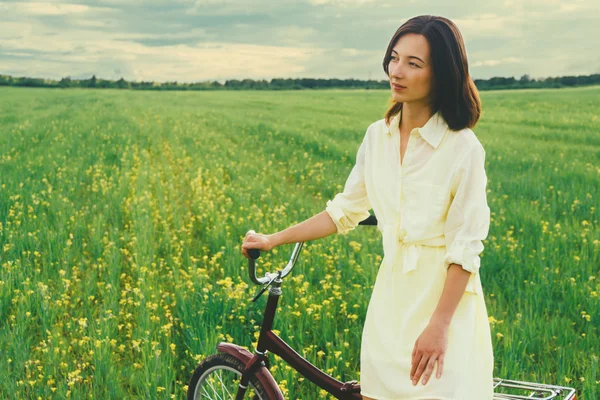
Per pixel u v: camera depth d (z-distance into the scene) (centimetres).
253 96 6419
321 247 768
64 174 1310
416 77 259
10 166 1439
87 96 5766
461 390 253
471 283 255
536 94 5784
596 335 534
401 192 269
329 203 306
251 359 318
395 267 271
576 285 622
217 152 1770
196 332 519
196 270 689
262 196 1112
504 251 740
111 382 439
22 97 5403
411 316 265
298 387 451
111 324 547
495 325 534
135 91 7738
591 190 1162
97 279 704
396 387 267
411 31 260
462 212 256
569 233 825
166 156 1744
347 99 5788
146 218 927
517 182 1262
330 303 586
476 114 262
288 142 2088
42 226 869
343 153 1744
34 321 570
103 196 1142
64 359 484
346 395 298
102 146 1825
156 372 452
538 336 510
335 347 499
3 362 474
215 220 927
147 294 609
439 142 261
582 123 2841
